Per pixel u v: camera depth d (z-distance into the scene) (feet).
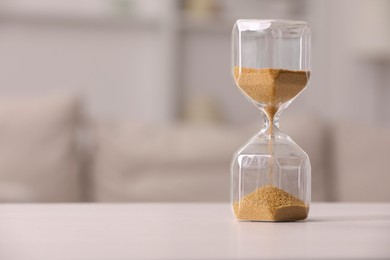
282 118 10.34
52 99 10.19
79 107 10.33
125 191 9.62
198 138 9.83
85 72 17.57
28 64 17.33
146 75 17.80
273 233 3.44
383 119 18.65
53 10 16.61
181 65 17.85
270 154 4.12
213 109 17.26
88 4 17.48
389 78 18.67
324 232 3.49
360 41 16.98
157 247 2.93
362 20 16.93
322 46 18.24
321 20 18.20
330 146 10.09
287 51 4.12
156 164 9.66
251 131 9.92
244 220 4.06
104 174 9.74
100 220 4.00
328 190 9.93
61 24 17.37
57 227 3.66
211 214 4.41
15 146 9.79
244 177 4.12
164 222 3.92
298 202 4.08
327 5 18.26
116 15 16.93
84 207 4.89
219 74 18.06
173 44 17.19
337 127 10.13
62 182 9.77
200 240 3.15
